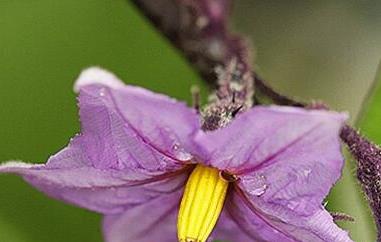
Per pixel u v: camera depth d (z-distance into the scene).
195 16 0.20
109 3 0.22
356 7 0.26
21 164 0.16
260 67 0.25
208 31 0.20
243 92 0.18
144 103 0.15
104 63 0.22
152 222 0.18
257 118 0.15
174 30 0.20
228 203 0.17
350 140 0.17
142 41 0.22
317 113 0.15
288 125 0.15
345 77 0.25
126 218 0.18
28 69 0.22
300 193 0.16
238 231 0.18
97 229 0.21
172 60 0.22
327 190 0.16
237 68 0.18
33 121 0.22
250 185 0.17
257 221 0.17
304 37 0.25
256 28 0.25
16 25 0.22
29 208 0.21
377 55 0.25
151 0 0.20
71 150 0.16
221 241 0.19
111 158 0.16
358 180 0.17
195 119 0.15
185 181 0.17
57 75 0.22
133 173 0.17
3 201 0.21
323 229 0.16
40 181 0.17
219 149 0.16
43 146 0.22
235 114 0.16
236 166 0.16
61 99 0.22
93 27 0.22
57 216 0.21
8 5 0.21
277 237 0.17
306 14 0.25
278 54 0.25
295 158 0.16
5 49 0.22
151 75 0.22
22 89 0.22
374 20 0.26
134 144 0.16
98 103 0.16
